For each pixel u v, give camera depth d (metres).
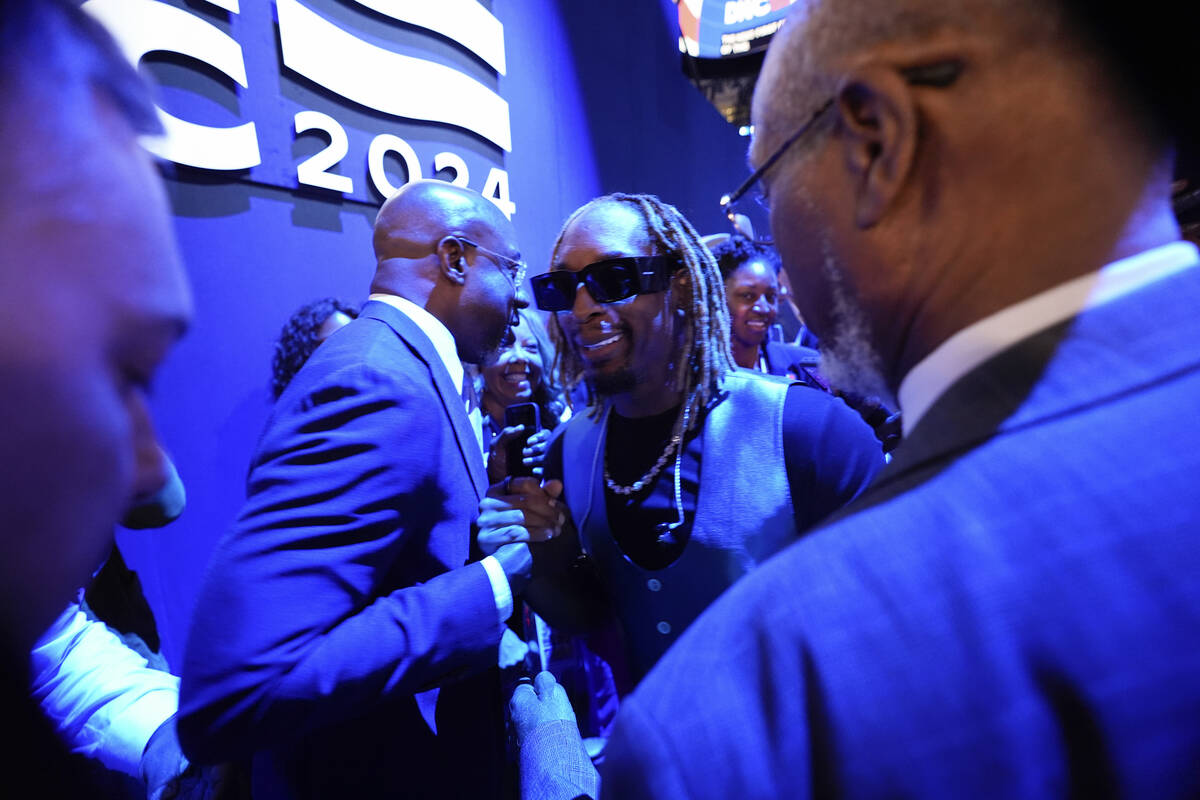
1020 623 0.25
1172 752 0.23
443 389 0.99
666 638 1.01
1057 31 0.30
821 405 1.01
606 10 3.80
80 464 0.21
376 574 0.82
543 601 1.17
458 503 0.97
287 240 1.92
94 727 1.02
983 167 0.31
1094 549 0.25
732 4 4.41
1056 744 0.24
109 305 0.21
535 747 0.96
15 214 0.19
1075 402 0.28
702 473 1.00
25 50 0.20
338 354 0.90
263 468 0.81
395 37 2.31
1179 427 0.26
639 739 0.29
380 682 0.78
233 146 1.74
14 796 0.21
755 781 0.26
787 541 0.96
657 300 1.02
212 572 0.76
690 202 4.90
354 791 0.91
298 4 1.93
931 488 0.29
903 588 0.27
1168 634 0.24
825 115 0.36
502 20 2.94
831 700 0.26
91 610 1.20
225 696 0.71
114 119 0.23
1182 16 0.28
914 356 0.36
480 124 2.72
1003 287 0.31
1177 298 0.29
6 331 0.19
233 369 1.76
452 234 1.10
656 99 4.39
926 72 0.32
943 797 0.24
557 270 1.08
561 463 1.21
